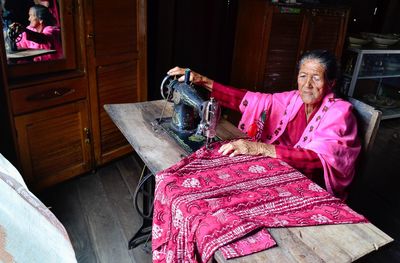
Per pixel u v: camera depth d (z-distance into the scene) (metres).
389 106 4.15
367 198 2.53
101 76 2.30
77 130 2.30
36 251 0.90
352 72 3.83
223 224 0.97
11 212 0.93
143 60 2.53
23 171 2.07
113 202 2.28
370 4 4.04
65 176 2.33
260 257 0.87
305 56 1.52
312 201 1.12
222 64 3.51
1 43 1.78
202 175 1.21
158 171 1.24
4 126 1.99
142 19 2.41
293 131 1.71
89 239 1.96
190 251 1.00
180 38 3.11
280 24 3.13
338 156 1.42
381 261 1.94
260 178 1.22
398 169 2.96
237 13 3.33
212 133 1.43
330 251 0.91
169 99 1.70
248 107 1.82
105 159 2.56
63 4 2.02
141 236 1.93
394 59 4.08
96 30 2.17
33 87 1.98
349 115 1.49
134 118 1.69
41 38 2.00
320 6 3.24
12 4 1.84
